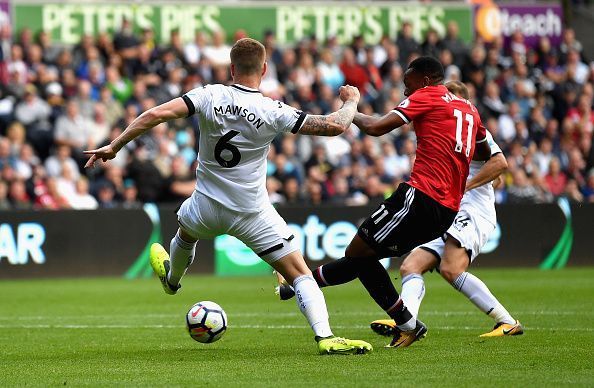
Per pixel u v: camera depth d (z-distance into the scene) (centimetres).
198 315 1875
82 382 1520
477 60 5509
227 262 4281
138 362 1747
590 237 4531
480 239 2114
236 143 1725
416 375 1533
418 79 1914
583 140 5519
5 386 1494
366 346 1781
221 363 1706
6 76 4734
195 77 4956
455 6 5847
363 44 5462
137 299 3194
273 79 5122
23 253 4016
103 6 5231
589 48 6756
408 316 1883
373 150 4850
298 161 4703
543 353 1798
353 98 1797
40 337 2198
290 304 2998
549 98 5744
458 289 2103
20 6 5088
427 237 1856
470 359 1719
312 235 4256
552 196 5075
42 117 4662
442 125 1847
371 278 1883
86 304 3034
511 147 5053
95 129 4653
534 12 6050
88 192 4422
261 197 1770
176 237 1895
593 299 3036
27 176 4316
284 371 1588
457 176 1855
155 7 5316
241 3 5472
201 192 1772
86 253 4091
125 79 4950
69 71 4834
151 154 4519
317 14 5594
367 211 4303
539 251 4475
